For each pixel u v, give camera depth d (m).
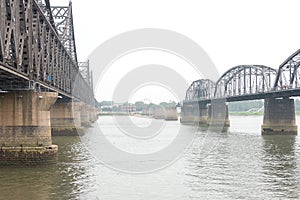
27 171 31.70
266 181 29.23
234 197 24.84
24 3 32.75
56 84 50.81
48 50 43.22
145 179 29.73
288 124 76.62
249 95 84.75
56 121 68.00
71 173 31.16
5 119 34.59
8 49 27.27
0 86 34.72
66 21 73.06
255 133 80.12
